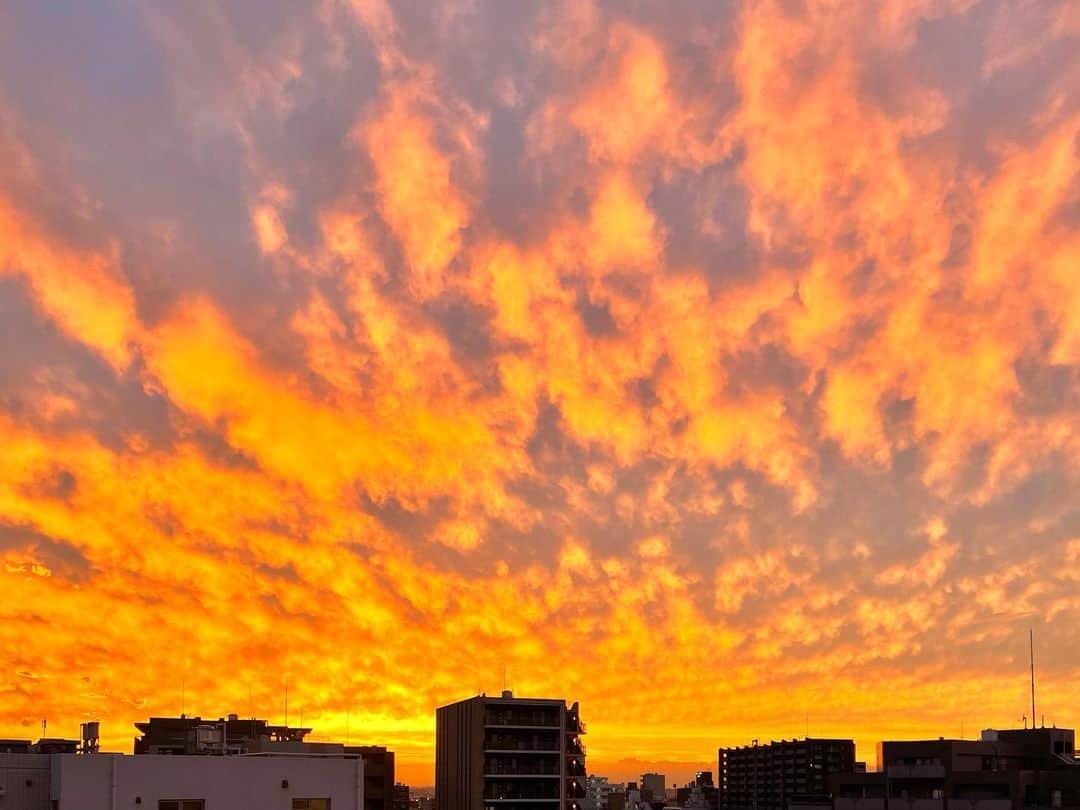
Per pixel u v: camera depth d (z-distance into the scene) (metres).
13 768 80.81
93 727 98.94
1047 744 146.75
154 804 81.62
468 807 161.25
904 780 147.25
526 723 163.50
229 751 110.56
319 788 86.88
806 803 162.75
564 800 161.62
